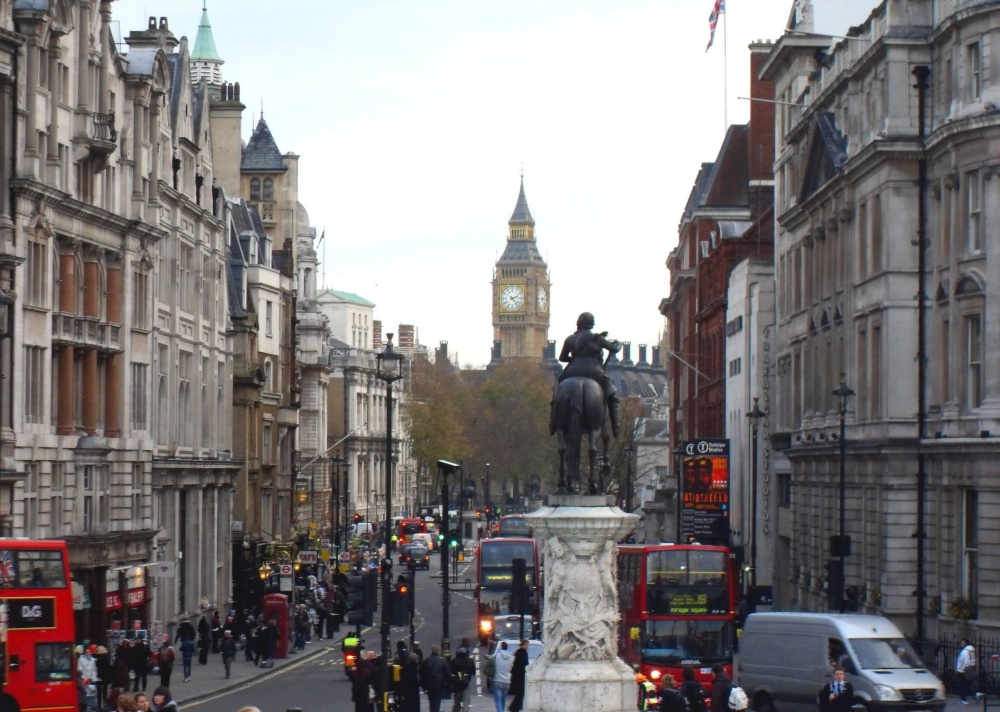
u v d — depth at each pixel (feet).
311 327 586.45
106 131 231.09
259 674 246.88
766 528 337.31
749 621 176.45
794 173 311.68
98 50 232.32
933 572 229.66
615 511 105.50
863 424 249.14
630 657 209.67
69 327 222.07
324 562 428.97
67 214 220.02
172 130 275.80
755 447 298.56
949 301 225.76
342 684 231.71
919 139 234.17
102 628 228.02
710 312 422.41
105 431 236.84
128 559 240.94
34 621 157.99
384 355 187.21
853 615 169.89
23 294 206.28
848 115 264.31
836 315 269.03
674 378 542.98
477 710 191.62
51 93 216.13
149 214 253.65
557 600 105.19
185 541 287.89
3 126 201.87
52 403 218.79
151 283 255.09
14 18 208.13
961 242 221.25
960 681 195.62
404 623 166.50
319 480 592.60
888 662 163.63
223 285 313.12
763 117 411.95
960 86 221.05
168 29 309.42
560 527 104.88
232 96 393.91
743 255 399.65
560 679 103.91
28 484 209.87
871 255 246.68
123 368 240.94
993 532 210.38
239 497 339.98
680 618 205.57
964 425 219.00
